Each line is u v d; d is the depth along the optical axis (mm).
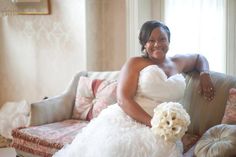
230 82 2301
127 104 2039
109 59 3352
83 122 2709
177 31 2984
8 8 3502
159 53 2148
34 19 3521
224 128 1813
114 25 3258
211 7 2824
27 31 3598
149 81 2064
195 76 2445
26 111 3602
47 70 3541
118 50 3270
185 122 1807
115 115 2062
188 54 2473
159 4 3088
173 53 3018
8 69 3844
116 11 3223
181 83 2156
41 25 3488
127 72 2135
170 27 3012
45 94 3600
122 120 2010
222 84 2318
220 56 2859
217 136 1796
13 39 3725
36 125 2582
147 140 1837
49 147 2277
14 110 3682
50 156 2277
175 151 1824
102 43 3359
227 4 2781
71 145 2070
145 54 2221
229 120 2102
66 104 2832
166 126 1792
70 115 2861
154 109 1902
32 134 2395
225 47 2832
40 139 2326
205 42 2889
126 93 2072
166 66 2242
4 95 3924
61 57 3416
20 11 3525
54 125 2611
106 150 1829
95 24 3273
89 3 3193
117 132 1911
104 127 1994
